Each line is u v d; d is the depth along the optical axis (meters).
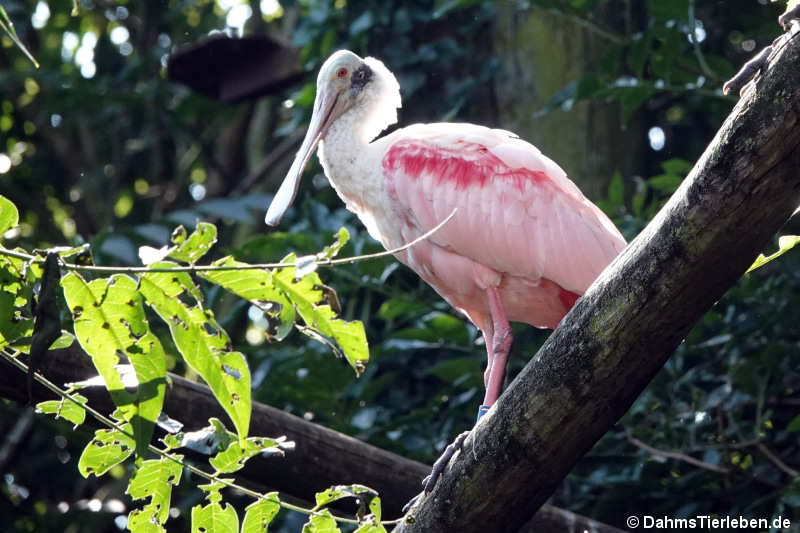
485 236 8.84
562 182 9.10
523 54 13.20
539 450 6.29
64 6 18.38
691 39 11.34
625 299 5.80
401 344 10.88
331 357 10.76
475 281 8.91
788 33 5.07
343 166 9.42
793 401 11.06
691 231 5.48
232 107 17.84
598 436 6.25
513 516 6.66
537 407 6.20
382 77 9.91
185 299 10.78
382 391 12.13
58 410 6.12
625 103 11.20
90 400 7.56
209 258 14.38
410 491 8.55
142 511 6.23
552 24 13.12
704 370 11.10
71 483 15.56
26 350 5.75
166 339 11.18
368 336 12.49
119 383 5.66
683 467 11.24
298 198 15.00
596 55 12.99
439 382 12.17
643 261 5.71
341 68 9.80
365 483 8.45
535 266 8.83
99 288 5.43
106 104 17.17
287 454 8.24
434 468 7.16
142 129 18.81
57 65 18.00
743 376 10.52
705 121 14.70
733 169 5.25
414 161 9.08
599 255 8.91
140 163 19.12
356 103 9.79
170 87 16.98
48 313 5.18
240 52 13.52
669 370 10.90
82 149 18.81
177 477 6.16
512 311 9.26
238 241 15.93
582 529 8.89
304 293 5.62
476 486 6.57
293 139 16.25
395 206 9.12
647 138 13.70
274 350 11.67
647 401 10.73
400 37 13.37
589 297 6.02
